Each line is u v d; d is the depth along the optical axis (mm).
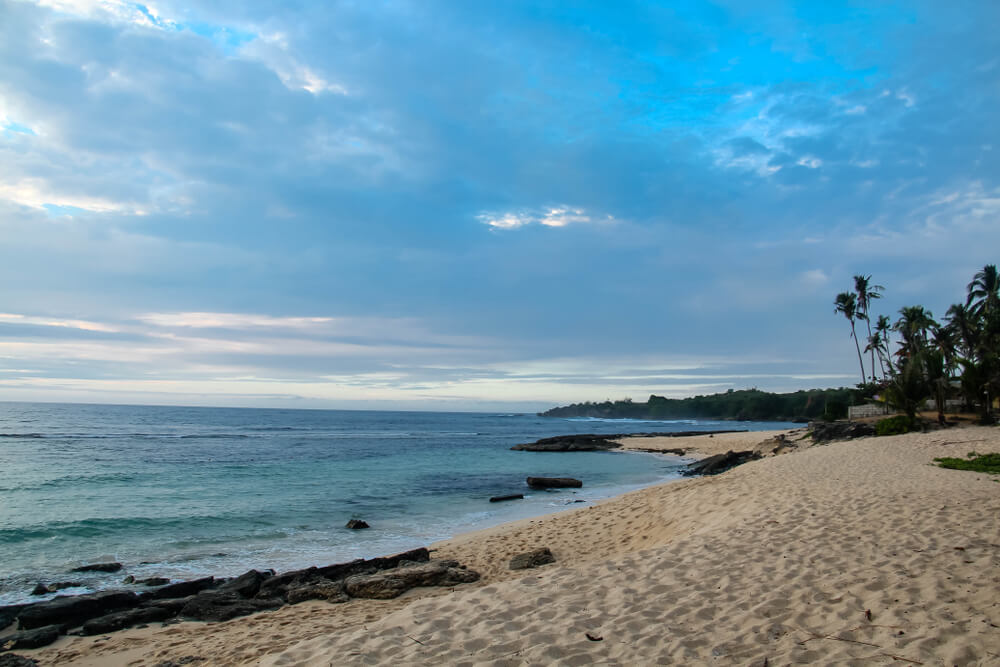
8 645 7504
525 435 80312
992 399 31203
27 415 112875
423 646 4832
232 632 7820
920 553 6543
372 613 8398
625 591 5965
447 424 124812
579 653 4484
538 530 13859
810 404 125562
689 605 5422
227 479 26516
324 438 63688
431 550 12672
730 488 13516
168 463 33375
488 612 5566
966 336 43406
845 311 54562
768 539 7828
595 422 160625
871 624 4645
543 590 6164
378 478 27938
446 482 26953
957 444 19875
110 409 189250
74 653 7277
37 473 27734
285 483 25391
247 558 12891
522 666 4332
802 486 12648
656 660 4285
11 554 13141
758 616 5047
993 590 5145
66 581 11125
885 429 28375
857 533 7750
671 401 196125
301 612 8742
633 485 26359
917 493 10531
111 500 20375
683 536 9812
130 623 8461
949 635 4254
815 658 4117
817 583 5789
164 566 12258
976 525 7688
